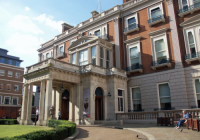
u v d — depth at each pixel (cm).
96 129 1393
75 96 2011
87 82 1936
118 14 2514
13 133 1107
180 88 1861
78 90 1977
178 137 919
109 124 1712
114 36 2494
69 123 1263
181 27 1981
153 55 2128
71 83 2053
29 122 1934
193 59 1805
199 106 1747
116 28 2494
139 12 2362
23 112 2047
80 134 1162
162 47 2092
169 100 1944
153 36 2170
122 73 2194
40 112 1764
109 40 2547
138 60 2267
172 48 1998
